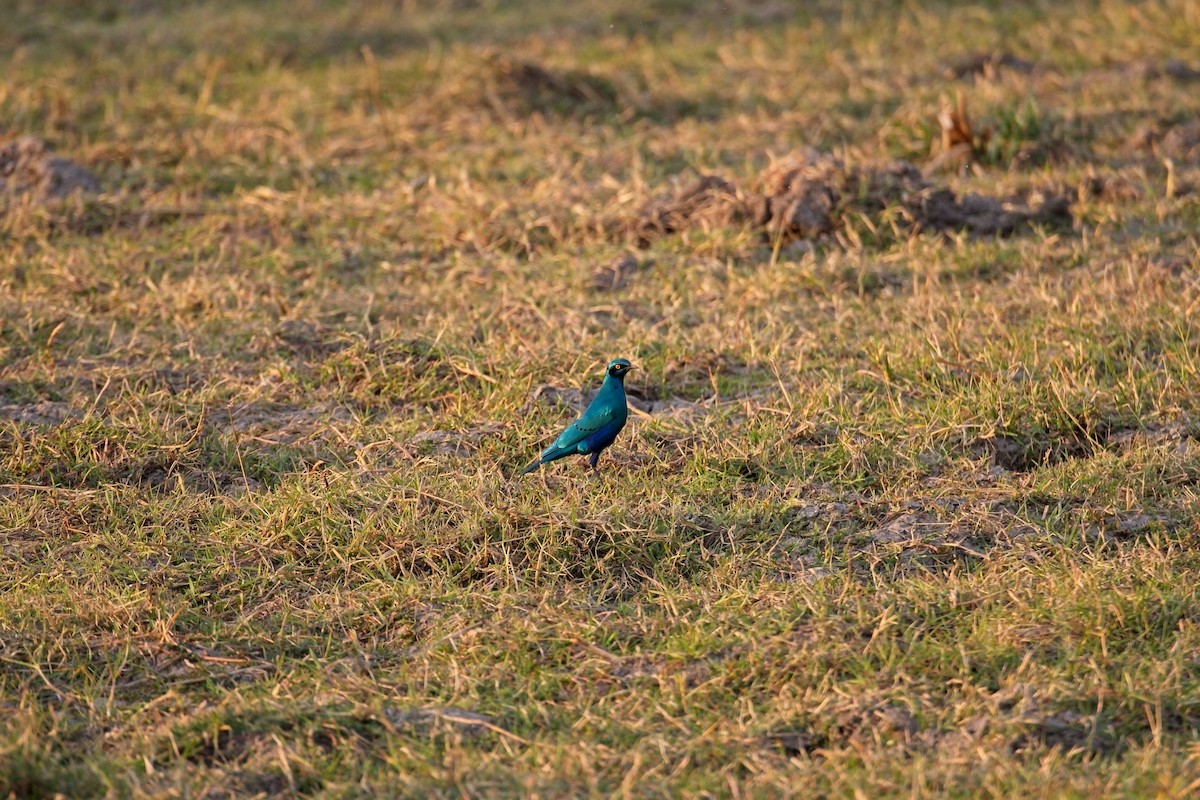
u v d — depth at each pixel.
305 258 18.69
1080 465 12.43
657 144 23.20
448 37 30.91
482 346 15.45
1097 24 29.64
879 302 16.67
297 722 9.05
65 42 30.33
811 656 9.48
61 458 12.88
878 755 8.37
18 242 19.23
